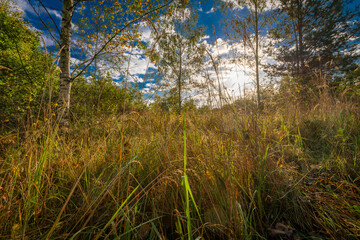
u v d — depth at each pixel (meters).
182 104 8.26
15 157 1.49
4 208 0.99
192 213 1.13
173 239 1.04
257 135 1.83
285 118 3.38
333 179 1.57
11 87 3.59
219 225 0.98
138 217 1.15
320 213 1.14
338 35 11.76
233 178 1.24
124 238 0.95
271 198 1.23
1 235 0.88
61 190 1.35
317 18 12.02
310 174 1.75
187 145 1.75
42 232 1.01
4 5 7.52
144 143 1.96
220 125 2.06
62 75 3.61
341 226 1.05
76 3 3.78
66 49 3.65
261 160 1.48
